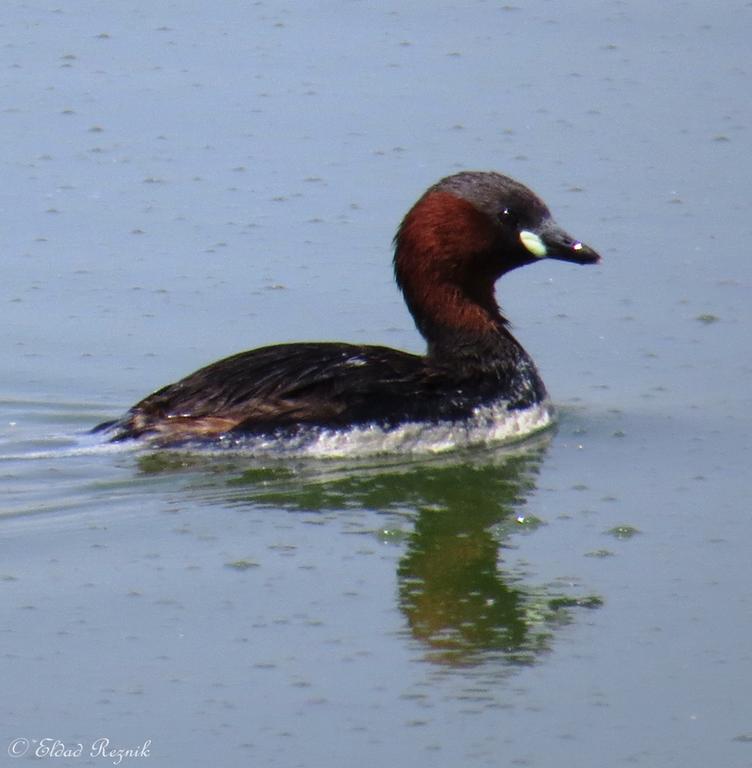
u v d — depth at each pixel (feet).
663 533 41.81
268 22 77.00
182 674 34.78
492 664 35.40
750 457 46.42
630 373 52.11
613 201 62.28
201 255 58.70
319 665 35.19
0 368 51.49
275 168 64.54
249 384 46.26
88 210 61.67
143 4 79.05
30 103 69.36
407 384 47.11
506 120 68.08
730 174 63.98
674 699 34.01
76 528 41.57
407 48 74.38
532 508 43.47
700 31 75.61
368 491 44.39
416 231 48.96
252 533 41.57
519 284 58.39
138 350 52.75
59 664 35.06
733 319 55.06
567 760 31.83
